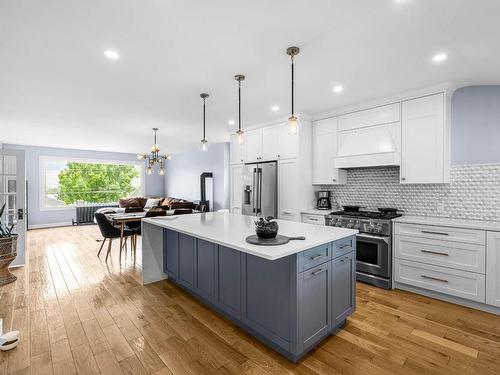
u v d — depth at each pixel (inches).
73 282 131.6
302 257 71.4
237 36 80.8
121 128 206.5
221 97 135.8
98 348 78.4
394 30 76.5
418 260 116.0
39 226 294.0
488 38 79.8
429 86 119.3
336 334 86.1
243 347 79.5
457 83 116.4
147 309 103.3
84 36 80.6
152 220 120.9
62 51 89.3
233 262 89.7
